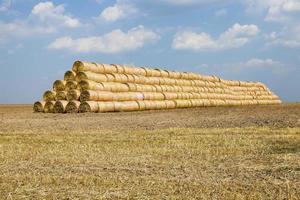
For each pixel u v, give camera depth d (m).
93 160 12.21
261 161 11.95
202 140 16.20
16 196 8.42
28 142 16.19
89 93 38.38
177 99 49.41
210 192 8.65
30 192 8.70
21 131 20.77
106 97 39.56
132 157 12.67
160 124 24.25
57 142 16.09
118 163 11.76
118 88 41.75
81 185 9.23
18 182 9.47
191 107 51.56
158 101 45.88
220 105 58.16
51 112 39.34
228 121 25.12
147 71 48.16
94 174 10.32
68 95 39.31
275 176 10.12
